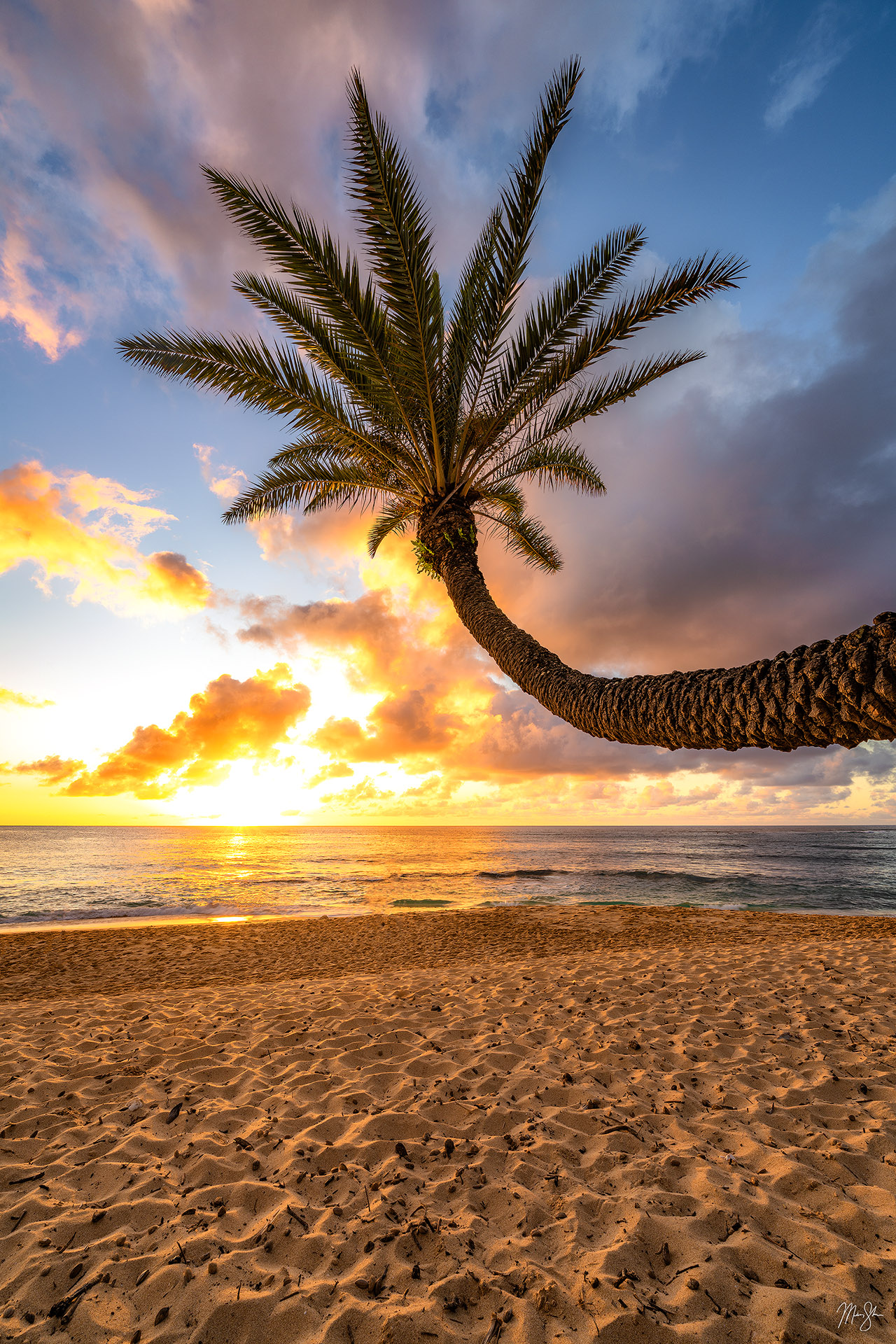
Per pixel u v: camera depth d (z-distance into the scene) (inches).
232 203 172.9
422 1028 177.8
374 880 1050.7
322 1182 96.0
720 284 188.9
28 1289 73.0
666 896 828.6
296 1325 66.6
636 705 115.6
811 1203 87.4
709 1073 137.6
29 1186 98.0
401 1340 63.7
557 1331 64.1
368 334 191.8
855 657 78.7
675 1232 80.3
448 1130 113.0
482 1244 79.7
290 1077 143.5
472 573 210.4
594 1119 115.0
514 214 181.5
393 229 161.3
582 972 250.4
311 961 380.5
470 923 540.4
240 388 229.9
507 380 225.0
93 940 463.8
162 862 1491.1
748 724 92.7
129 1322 67.7
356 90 147.9
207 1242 81.2
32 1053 169.8
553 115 167.9
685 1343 62.4
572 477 346.0
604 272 210.8
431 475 231.3
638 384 252.2
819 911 699.4
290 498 333.7
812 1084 130.0
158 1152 109.2
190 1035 181.2
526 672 159.2
